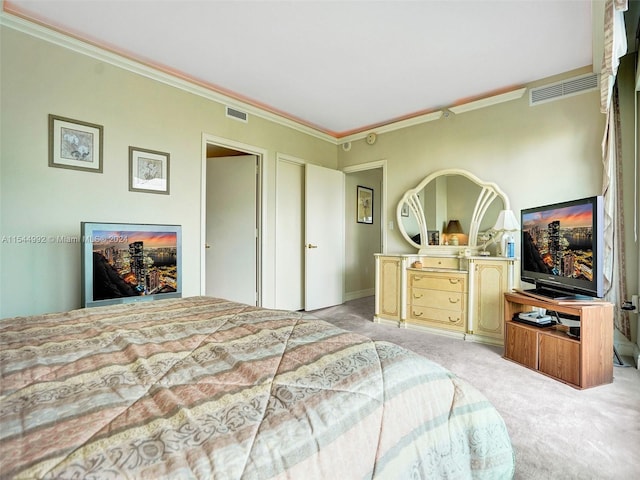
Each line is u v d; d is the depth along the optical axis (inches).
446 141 149.8
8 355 33.6
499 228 125.5
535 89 124.9
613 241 105.2
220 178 159.9
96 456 18.8
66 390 26.4
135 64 109.1
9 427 21.0
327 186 182.7
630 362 101.3
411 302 143.9
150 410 23.8
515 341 102.8
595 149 112.7
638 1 94.2
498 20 89.9
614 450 59.5
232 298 157.2
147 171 113.6
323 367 31.9
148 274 99.0
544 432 65.3
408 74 120.0
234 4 83.4
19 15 86.7
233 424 22.9
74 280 97.2
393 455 27.1
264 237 154.0
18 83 87.9
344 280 207.5
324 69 116.8
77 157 98.0
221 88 132.7
